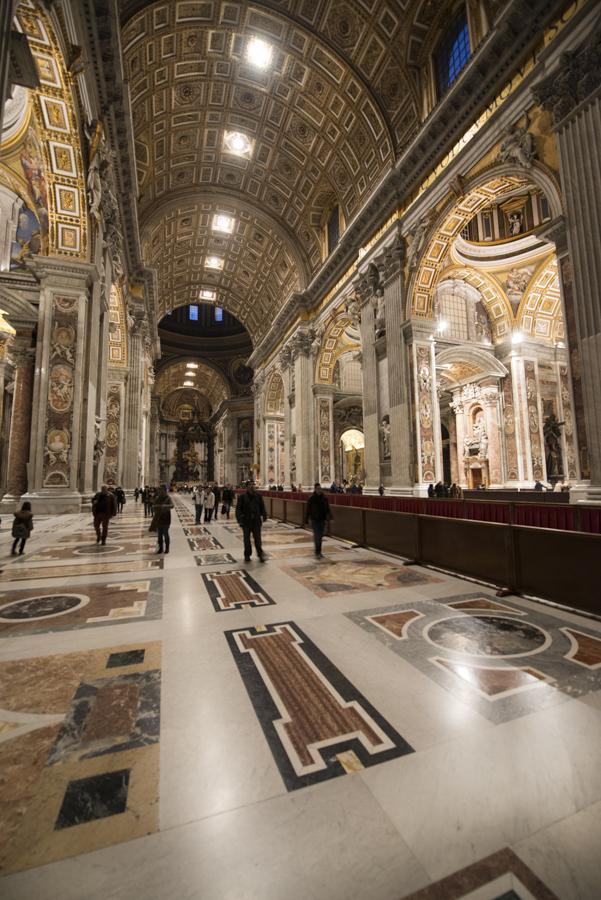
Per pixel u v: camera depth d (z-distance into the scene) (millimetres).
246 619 3689
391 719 2170
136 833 1455
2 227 12945
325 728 2092
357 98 15133
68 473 11172
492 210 18297
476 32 11039
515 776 1755
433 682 2562
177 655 2939
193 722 2131
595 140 7785
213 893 1251
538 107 9305
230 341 48250
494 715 2211
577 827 1505
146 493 17234
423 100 13422
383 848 1416
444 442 27047
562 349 19531
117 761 1825
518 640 3209
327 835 1466
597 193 7727
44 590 4617
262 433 31625
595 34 7812
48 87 9094
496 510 7688
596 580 3703
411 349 14031
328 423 22422
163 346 47188
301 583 4973
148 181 19000
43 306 11148
